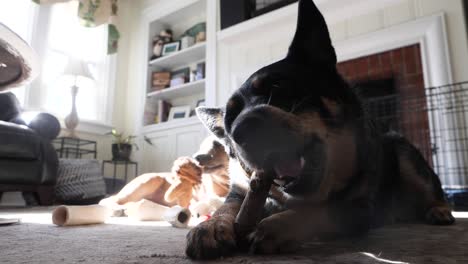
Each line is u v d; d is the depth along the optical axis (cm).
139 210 147
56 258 64
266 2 402
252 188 78
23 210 210
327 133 86
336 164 87
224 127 104
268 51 385
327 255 67
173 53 475
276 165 79
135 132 500
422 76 287
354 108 97
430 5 290
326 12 343
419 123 282
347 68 328
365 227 87
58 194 283
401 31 297
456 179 257
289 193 82
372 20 321
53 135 279
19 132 245
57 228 116
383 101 302
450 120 265
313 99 87
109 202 169
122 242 84
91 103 474
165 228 117
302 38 98
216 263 60
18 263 59
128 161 453
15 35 111
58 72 417
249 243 71
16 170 244
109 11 464
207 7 450
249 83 95
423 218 132
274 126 77
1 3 396
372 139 104
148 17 523
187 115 471
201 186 165
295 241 71
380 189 111
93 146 456
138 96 509
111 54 495
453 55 276
